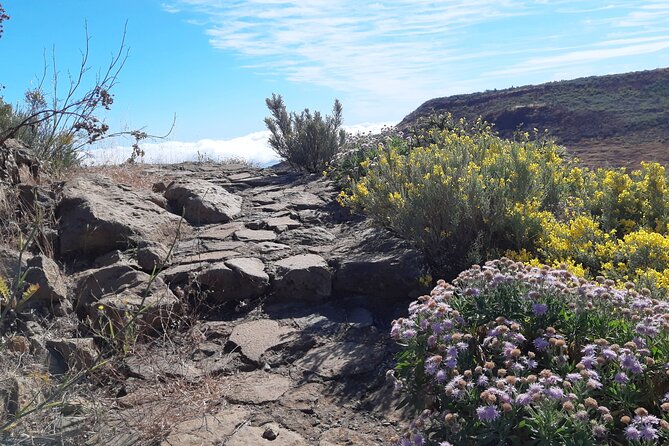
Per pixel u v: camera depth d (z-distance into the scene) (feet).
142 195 28.14
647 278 15.99
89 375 15.35
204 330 19.04
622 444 9.64
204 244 24.85
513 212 21.31
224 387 15.55
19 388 13.03
